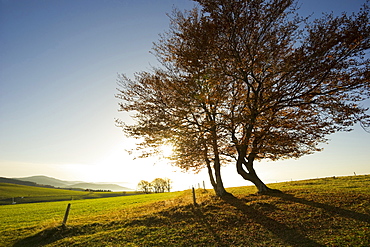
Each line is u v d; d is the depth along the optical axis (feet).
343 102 50.80
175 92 56.65
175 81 57.00
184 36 53.78
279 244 30.32
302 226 35.35
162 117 56.08
